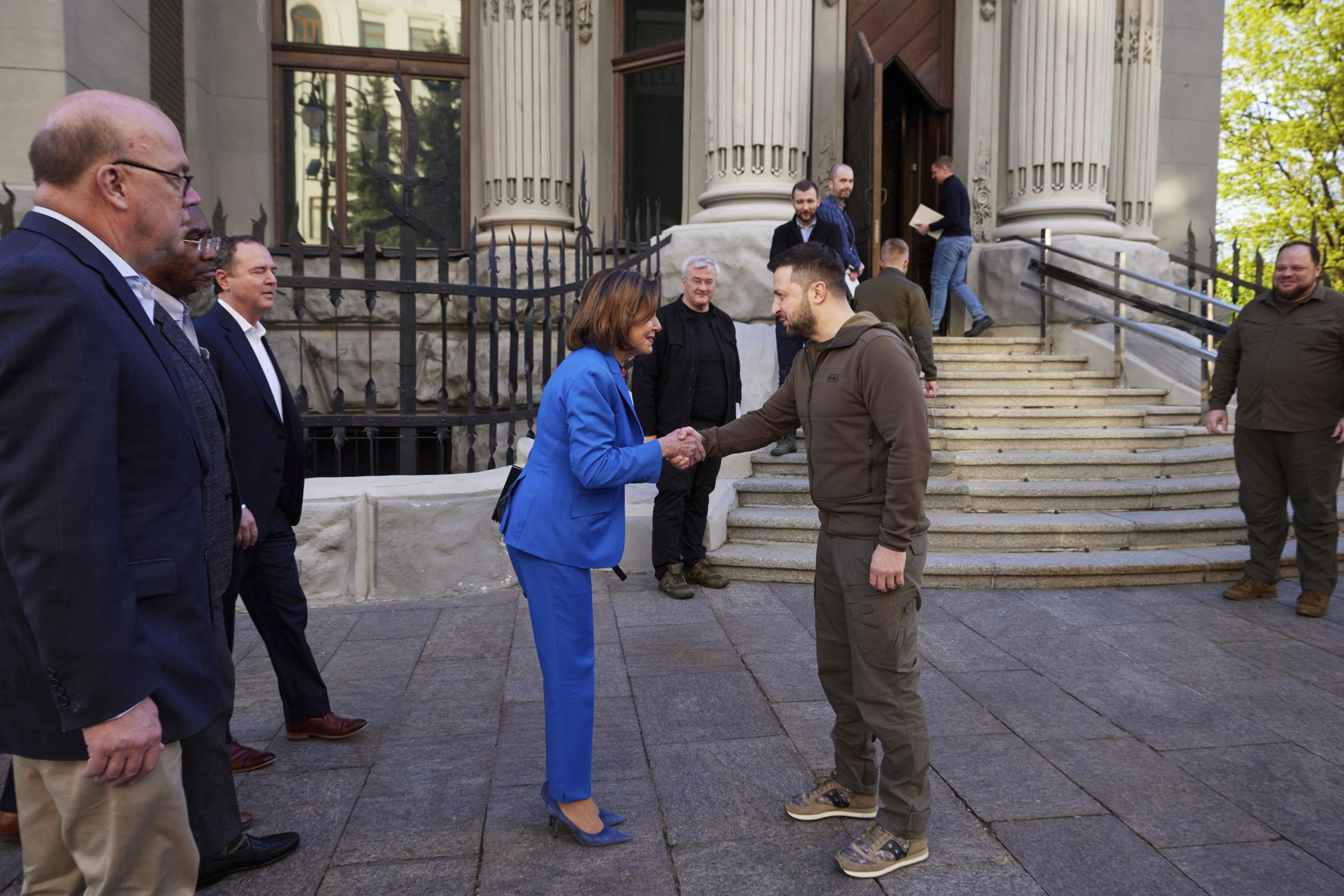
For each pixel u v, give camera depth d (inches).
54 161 62.5
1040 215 356.8
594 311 99.6
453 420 213.9
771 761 121.6
